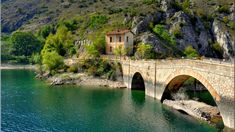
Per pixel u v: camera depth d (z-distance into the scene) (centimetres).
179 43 14250
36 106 7350
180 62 6328
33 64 18338
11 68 16838
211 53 15225
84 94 8862
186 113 6234
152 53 12700
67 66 12338
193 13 16075
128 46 12875
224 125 4750
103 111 6750
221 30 15962
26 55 19900
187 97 7544
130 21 15475
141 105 7138
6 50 19512
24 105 7462
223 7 17950
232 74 4478
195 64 5666
